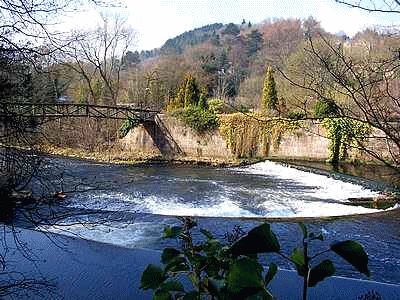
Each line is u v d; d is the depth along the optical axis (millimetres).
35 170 4719
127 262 7457
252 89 28281
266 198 13914
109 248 8156
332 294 6078
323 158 23594
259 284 853
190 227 1311
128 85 36312
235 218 11047
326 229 9938
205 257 1183
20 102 4719
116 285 6469
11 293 5812
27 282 6156
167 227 1306
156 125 26266
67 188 10492
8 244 7750
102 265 7219
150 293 6242
